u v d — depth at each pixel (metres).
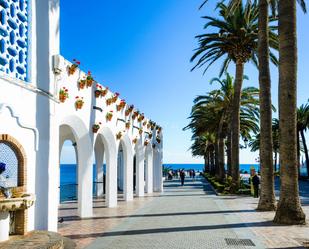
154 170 30.80
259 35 17.48
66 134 21.33
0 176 8.70
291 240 10.07
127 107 21.36
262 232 11.32
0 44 8.66
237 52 26.92
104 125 17.17
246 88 35.00
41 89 10.19
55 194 10.78
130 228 12.18
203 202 20.77
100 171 24.69
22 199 7.97
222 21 26.44
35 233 8.88
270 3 20.75
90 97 15.42
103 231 11.66
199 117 41.25
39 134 10.05
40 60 10.21
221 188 28.31
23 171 9.32
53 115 10.70
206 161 88.31
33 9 9.93
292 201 12.98
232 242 9.88
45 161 10.27
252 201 21.19
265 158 16.88
